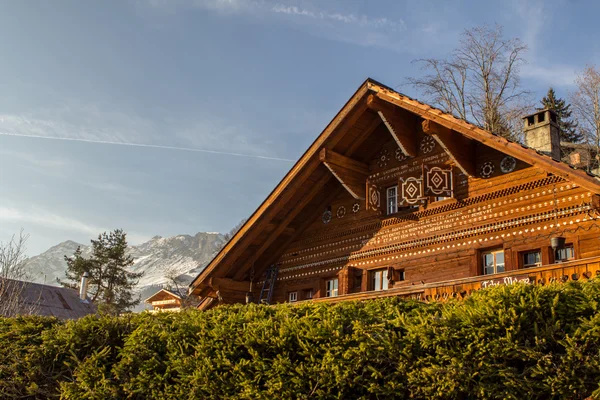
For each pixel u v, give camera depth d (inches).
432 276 571.8
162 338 349.7
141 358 347.3
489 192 546.3
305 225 717.3
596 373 238.2
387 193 647.8
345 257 661.9
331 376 286.2
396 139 595.5
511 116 1268.5
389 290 478.3
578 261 375.9
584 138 1470.2
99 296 1856.5
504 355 256.2
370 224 647.8
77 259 1918.1
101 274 1904.5
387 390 273.3
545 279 391.5
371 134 644.1
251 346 315.3
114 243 1957.4
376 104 582.6
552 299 262.5
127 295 1894.7
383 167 649.0
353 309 319.0
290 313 335.3
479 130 490.9
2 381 371.2
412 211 608.7
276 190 646.5
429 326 279.1
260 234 693.3
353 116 601.0
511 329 257.6
